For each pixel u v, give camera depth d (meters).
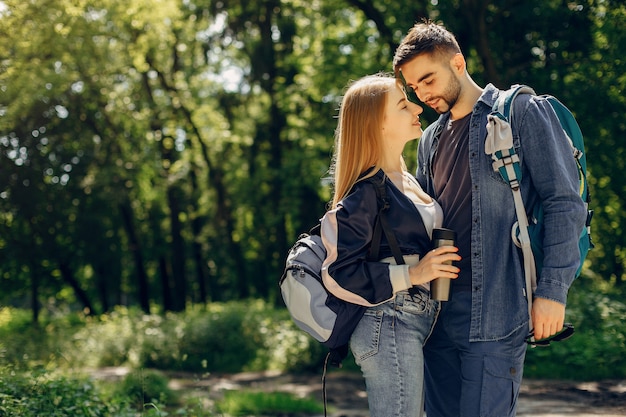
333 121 21.64
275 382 12.49
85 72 19.06
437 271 2.95
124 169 22.58
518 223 3.06
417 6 16.48
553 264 2.96
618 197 18.83
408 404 3.03
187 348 16.02
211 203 28.48
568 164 3.04
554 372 9.78
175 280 26.45
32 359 13.61
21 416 5.70
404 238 3.08
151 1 16.09
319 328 3.02
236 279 32.81
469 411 3.12
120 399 7.06
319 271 3.07
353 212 3.03
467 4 14.84
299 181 22.94
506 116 3.09
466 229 3.19
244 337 16.25
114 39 19.19
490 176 3.12
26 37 12.95
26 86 13.83
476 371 3.11
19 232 24.02
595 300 12.05
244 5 22.41
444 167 3.36
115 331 17.55
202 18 22.36
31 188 22.03
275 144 25.05
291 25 22.58
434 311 3.18
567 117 3.18
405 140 3.23
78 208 24.16
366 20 18.77
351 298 2.99
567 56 15.80
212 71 26.22
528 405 7.77
